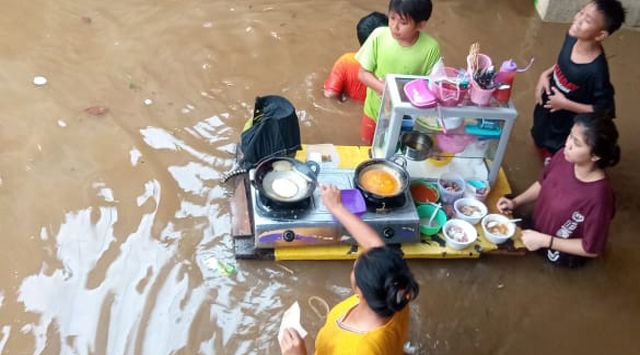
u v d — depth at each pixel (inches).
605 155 116.1
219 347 117.2
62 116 154.7
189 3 192.9
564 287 132.3
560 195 126.1
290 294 125.6
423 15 130.9
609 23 130.3
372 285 81.2
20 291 121.5
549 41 194.9
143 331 117.8
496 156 136.7
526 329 125.0
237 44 180.5
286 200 124.4
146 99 161.5
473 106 129.0
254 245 129.3
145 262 127.6
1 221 132.2
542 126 152.1
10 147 146.5
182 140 151.6
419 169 140.3
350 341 85.7
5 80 163.0
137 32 181.3
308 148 141.9
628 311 129.4
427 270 132.3
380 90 141.1
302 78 172.1
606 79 137.2
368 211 128.3
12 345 114.3
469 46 189.3
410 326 123.3
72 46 175.0
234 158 148.3
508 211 138.4
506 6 205.6
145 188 140.2
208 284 125.5
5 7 185.8
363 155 141.6
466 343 122.0
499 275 133.0
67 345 114.8
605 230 123.9
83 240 130.2
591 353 122.3
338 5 198.5
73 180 140.7
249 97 164.9
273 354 117.3
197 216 135.9
